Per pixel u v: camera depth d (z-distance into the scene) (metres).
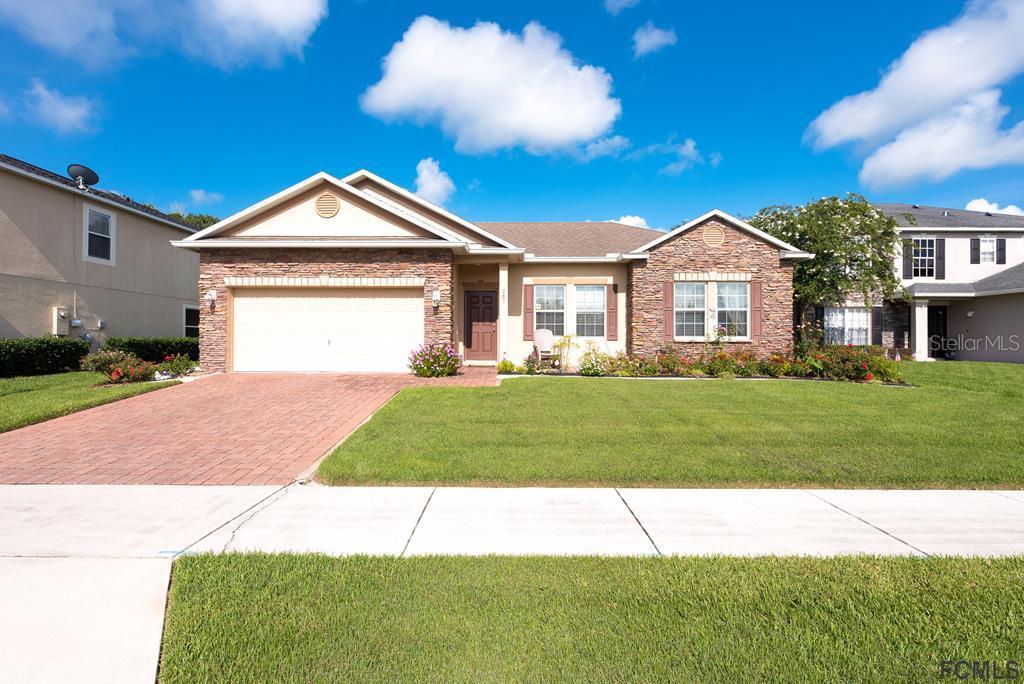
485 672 2.70
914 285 22.61
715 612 3.27
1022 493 5.73
